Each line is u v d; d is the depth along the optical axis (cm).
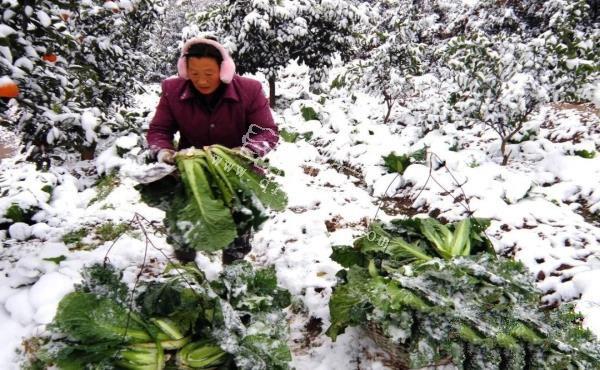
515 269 211
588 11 795
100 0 363
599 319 243
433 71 891
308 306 267
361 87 838
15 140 995
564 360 181
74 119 309
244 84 206
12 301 240
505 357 186
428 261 212
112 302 170
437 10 1250
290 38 850
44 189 407
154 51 1573
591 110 653
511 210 379
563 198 423
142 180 170
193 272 201
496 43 561
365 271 221
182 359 166
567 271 294
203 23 912
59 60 296
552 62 495
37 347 210
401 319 185
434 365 196
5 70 228
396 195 462
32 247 298
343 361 221
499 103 489
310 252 320
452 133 628
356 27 1017
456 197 414
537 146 539
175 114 209
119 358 159
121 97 760
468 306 191
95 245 311
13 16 240
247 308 190
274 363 164
